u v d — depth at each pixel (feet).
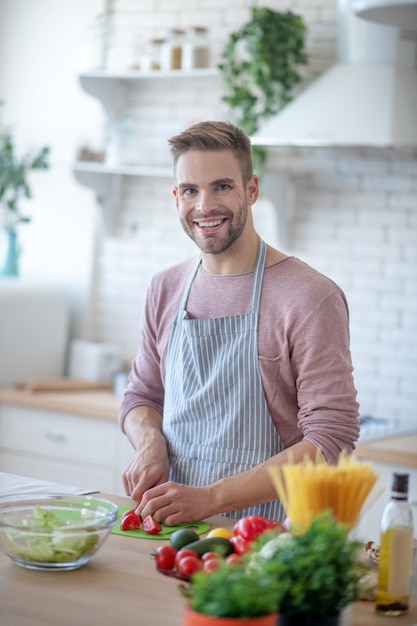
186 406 8.54
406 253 14.06
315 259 14.66
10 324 15.56
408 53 13.07
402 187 14.05
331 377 7.89
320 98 12.96
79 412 14.19
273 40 13.67
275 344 8.20
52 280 16.88
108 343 16.52
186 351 8.61
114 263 16.46
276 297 8.23
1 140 16.19
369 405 14.32
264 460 8.22
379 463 11.86
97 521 6.43
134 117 15.98
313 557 5.09
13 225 16.46
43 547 6.24
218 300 8.53
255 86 14.65
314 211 14.65
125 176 16.29
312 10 14.46
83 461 14.26
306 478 5.71
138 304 16.25
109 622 5.48
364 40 13.07
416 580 6.01
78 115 16.52
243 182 8.14
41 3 16.79
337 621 5.20
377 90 12.73
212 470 8.33
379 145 12.50
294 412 8.27
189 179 7.99
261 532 6.20
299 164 14.71
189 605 4.85
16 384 15.34
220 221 8.03
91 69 15.51
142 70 15.16
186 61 14.75
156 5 15.78
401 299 14.10
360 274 14.35
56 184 16.79
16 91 17.02
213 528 7.46
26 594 5.88
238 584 4.75
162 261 16.06
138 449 8.61
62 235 16.78
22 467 14.80
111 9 16.19
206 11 15.34
